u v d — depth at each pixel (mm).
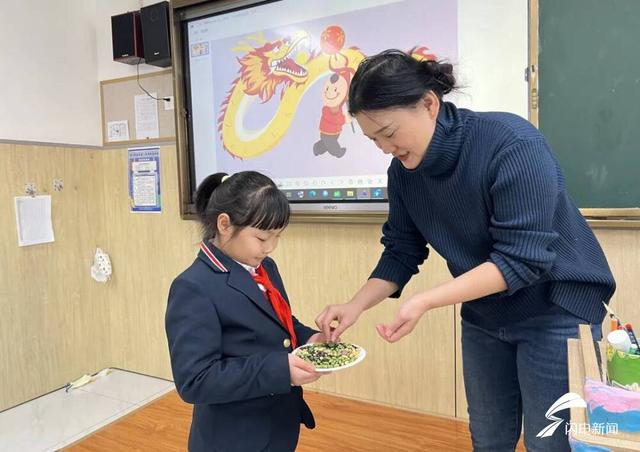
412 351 2248
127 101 2867
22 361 2604
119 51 2711
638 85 1699
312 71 2281
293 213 2357
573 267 1077
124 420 2354
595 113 1771
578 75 1776
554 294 1086
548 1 1794
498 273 1015
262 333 1190
